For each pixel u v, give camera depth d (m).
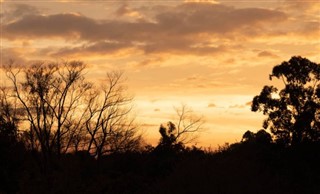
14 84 67.69
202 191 34.97
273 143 60.59
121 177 36.41
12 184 56.84
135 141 67.44
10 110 67.12
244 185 36.16
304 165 49.47
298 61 67.94
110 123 68.31
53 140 65.50
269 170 42.44
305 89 67.44
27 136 66.50
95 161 43.91
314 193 42.88
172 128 63.28
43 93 67.50
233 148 45.69
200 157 38.62
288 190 40.81
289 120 66.25
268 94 68.19
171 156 52.78
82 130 68.31
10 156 59.06
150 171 48.50
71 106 68.81
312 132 62.94
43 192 33.25
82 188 33.56
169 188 35.50
